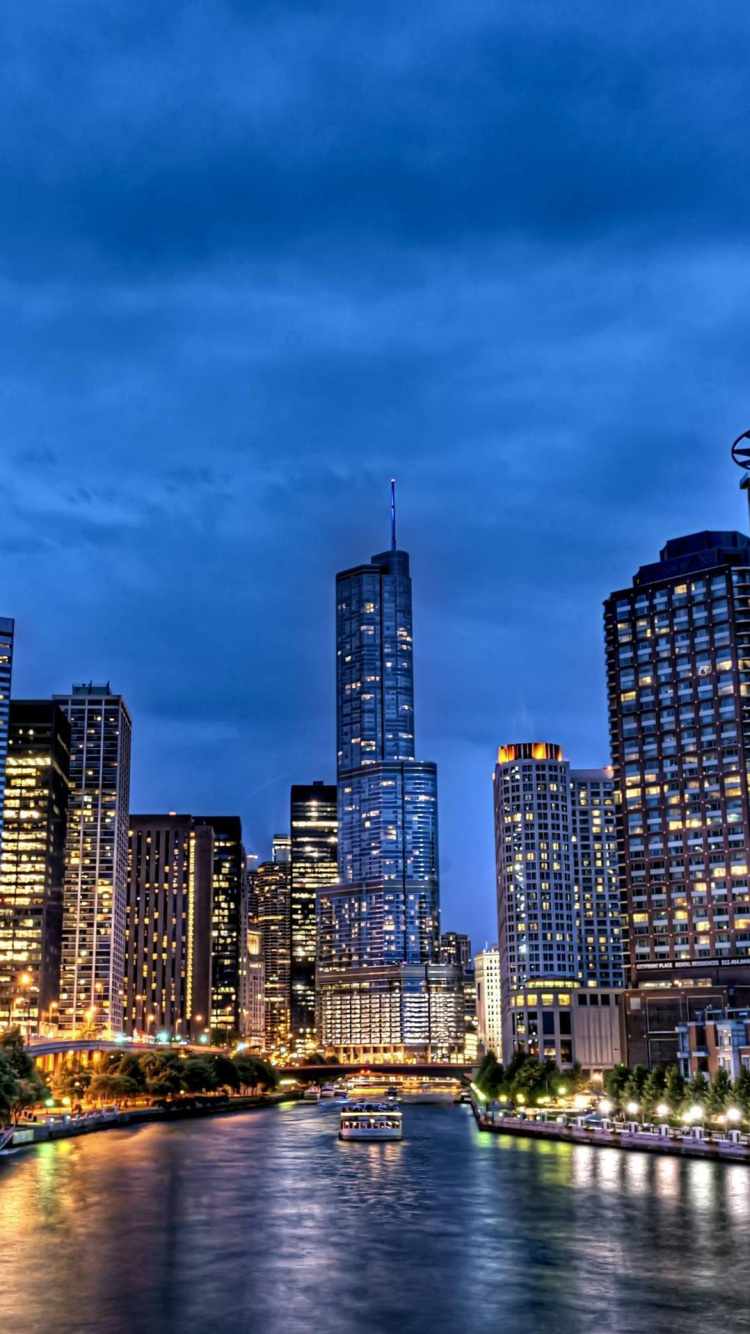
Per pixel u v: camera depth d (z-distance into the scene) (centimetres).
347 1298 8775
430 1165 17162
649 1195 13362
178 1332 7906
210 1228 11675
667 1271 9525
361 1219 12188
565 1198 13300
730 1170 15438
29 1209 12850
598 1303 8562
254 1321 8162
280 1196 13925
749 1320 8094
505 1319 8181
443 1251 10438
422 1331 7919
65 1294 8912
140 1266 9856
